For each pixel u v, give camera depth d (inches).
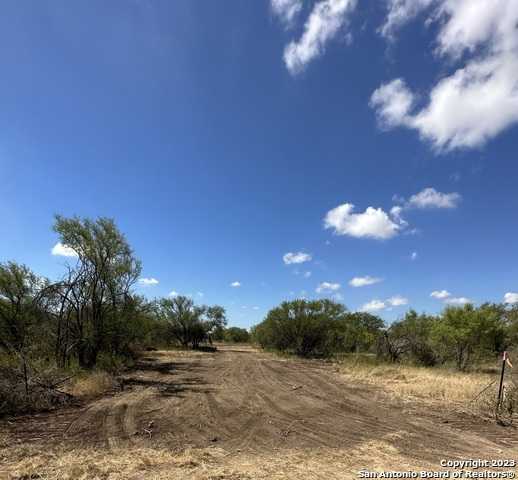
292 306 1375.5
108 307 772.0
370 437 311.4
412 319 1042.7
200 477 214.2
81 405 424.8
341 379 695.1
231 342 3314.5
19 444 276.5
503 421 363.3
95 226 743.7
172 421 358.3
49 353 645.9
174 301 1893.5
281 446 285.7
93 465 230.1
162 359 1131.3
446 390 506.6
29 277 701.3
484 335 869.8
